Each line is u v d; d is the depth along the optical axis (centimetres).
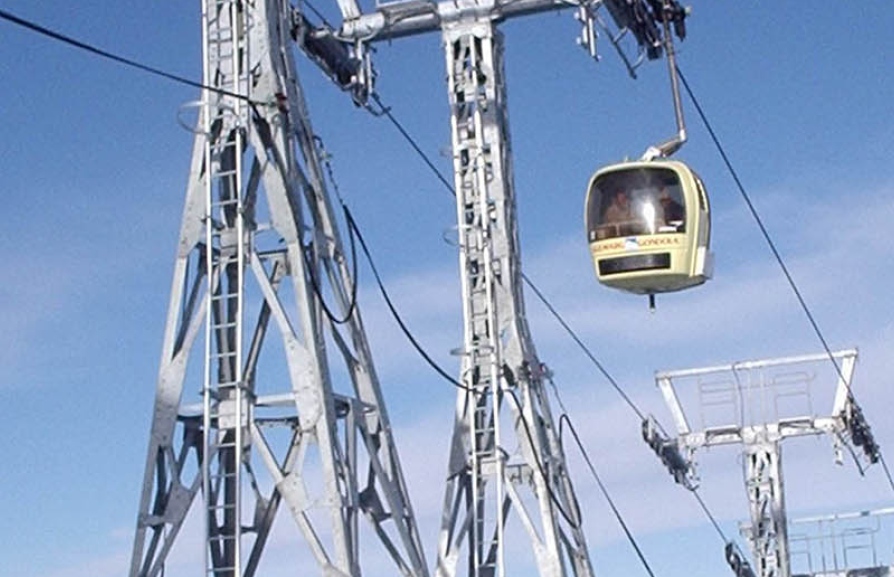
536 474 3031
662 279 2933
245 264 2450
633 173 2933
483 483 3062
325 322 2528
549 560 2991
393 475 2564
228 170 2483
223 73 2512
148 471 2402
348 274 2558
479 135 3177
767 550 5025
